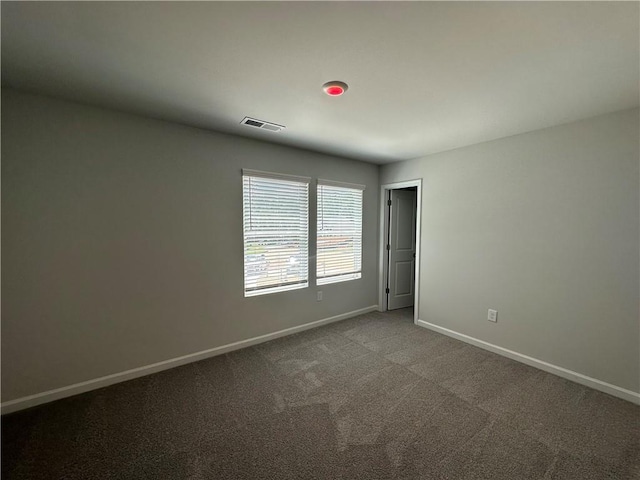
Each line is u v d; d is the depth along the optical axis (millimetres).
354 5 1149
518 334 2783
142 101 2070
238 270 2951
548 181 2545
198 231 2686
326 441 1719
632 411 2020
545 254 2584
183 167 2574
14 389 1984
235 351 2951
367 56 1501
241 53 1479
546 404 2094
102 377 2289
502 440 1737
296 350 2980
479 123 2457
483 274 3047
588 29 1274
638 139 2084
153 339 2502
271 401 2111
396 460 1583
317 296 3652
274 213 3188
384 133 2736
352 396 2178
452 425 1864
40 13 1184
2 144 1881
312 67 1614
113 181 2264
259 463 1561
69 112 2076
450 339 3295
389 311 4375
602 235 2262
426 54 1480
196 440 1723
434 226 3520
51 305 2080
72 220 2123
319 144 3139
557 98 1970
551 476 1492
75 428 1816
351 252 4020
